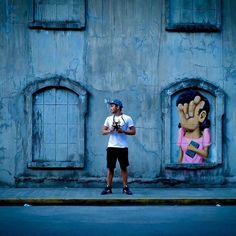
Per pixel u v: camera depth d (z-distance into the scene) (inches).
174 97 406.6
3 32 398.6
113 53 402.0
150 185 398.9
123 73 402.0
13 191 370.9
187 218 279.0
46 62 399.9
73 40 401.1
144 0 404.2
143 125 401.1
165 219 275.4
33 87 396.5
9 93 397.7
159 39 403.9
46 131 399.9
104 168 398.9
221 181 402.0
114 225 257.0
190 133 406.0
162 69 403.5
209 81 406.0
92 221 269.1
